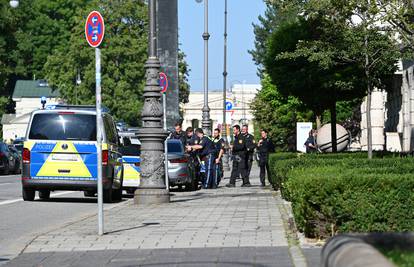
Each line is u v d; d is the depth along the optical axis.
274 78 64.50
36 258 20.39
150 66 38.78
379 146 96.88
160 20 51.72
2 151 93.50
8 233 27.77
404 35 38.25
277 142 135.25
